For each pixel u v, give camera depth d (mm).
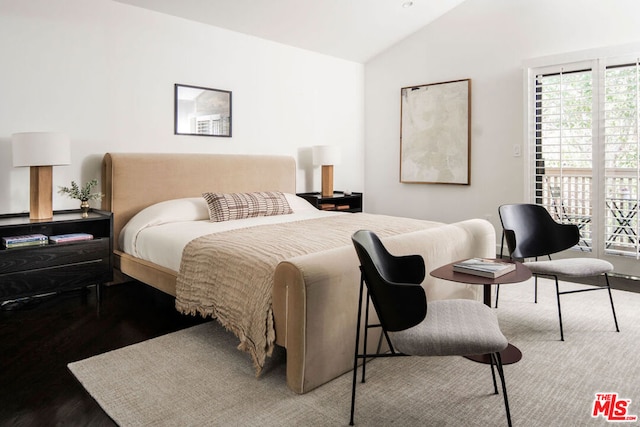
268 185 4715
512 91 4707
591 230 4117
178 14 4059
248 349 2143
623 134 3873
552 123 4348
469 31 4980
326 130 5535
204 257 2570
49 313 3057
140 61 3875
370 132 6000
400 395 1951
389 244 2379
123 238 3559
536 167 4461
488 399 1911
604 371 2166
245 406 1860
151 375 2135
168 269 2971
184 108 4180
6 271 2865
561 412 1807
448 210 5312
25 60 3271
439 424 1731
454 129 5145
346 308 2119
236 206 3693
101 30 3635
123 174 3641
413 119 5492
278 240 2650
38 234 3326
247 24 4434
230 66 4520
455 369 2197
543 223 3150
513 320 2869
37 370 2207
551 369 2188
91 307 3189
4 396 1959
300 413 1810
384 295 1608
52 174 3236
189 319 2943
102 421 1773
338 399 1919
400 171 5684
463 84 5039
